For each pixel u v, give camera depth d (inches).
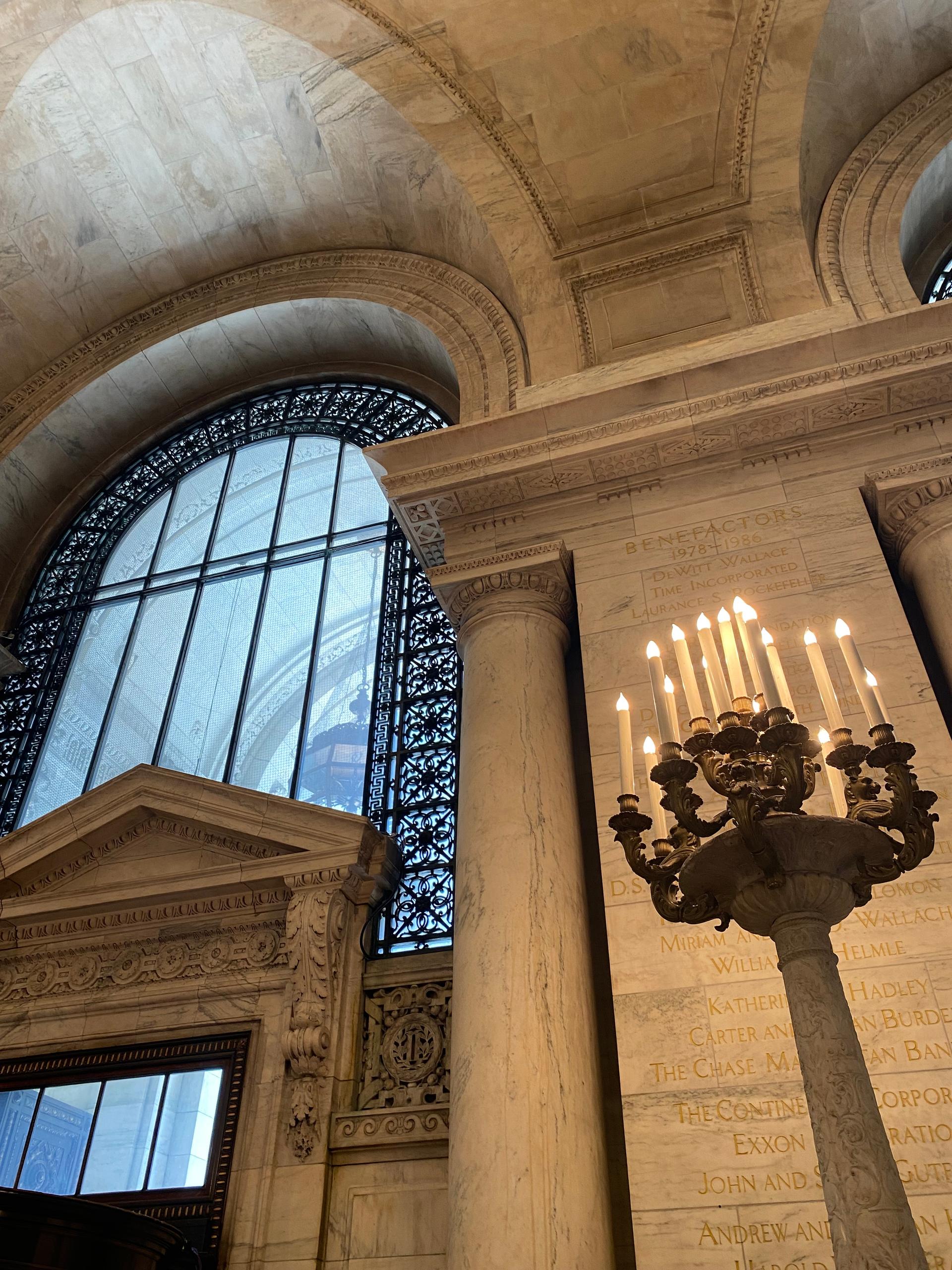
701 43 324.5
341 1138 246.5
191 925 291.7
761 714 116.5
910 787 109.0
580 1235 178.2
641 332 325.7
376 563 387.9
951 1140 166.4
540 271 345.7
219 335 451.5
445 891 290.0
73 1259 201.5
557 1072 194.7
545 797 235.0
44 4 362.6
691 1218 170.7
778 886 109.0
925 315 265.1
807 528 255.8
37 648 424.2
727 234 329.4
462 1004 208.1
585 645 254.4
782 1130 175.5
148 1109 267.1
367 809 319.3
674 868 118.7
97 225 431.2
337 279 419.2
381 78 355.6
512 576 276.7
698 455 277.1
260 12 355.6
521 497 288.2
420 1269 225.1
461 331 370.3
